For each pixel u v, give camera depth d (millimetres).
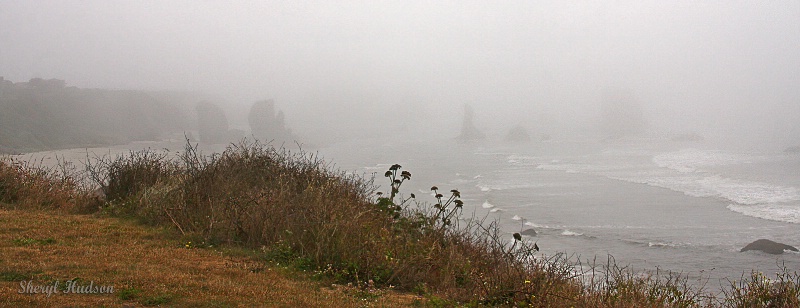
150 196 9742
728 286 16469
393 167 10688
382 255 7051
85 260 6320
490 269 7430
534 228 28656
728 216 32219
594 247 24484
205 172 10344
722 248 24031
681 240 25828
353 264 6762
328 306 5344
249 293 5488
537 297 6301
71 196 10797
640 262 21359
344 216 8305
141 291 5242
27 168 11523
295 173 10867
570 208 35531
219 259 6988
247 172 10633
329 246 7160
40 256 6367
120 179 11047
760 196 39281
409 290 6605
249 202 8648
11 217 8773
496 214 33062
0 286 5074
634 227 29141
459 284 6891
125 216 9398
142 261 6520
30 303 4668
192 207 8938
